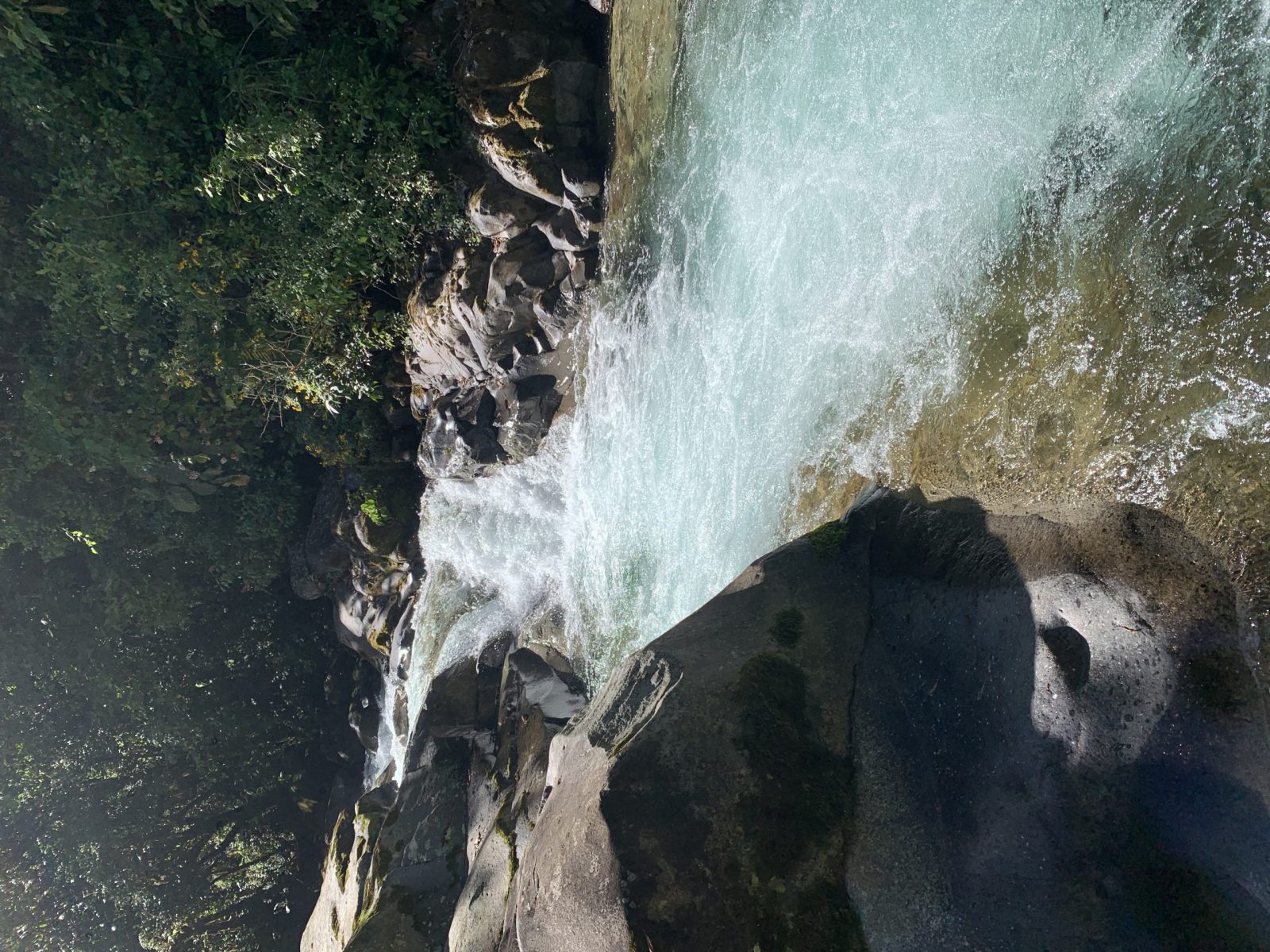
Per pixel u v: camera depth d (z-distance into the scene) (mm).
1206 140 3000
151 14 8375
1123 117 3322
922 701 3857
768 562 4562
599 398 8234
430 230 8750
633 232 7352
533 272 8242
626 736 3914
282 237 9047
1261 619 2764
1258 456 2775
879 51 4527
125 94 8516
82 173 8633
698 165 6273
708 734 3766
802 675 3988
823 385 5180
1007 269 3836
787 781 3666
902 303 4520
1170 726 2955
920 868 3498
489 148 7777
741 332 6016
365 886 7855
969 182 4070
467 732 8805
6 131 8797
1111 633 3141
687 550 6934
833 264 5066
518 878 4316
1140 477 3127
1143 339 3166
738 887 3449
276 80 8398
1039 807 3270
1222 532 2863
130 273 9141
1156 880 2941
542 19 7652
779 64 5266
